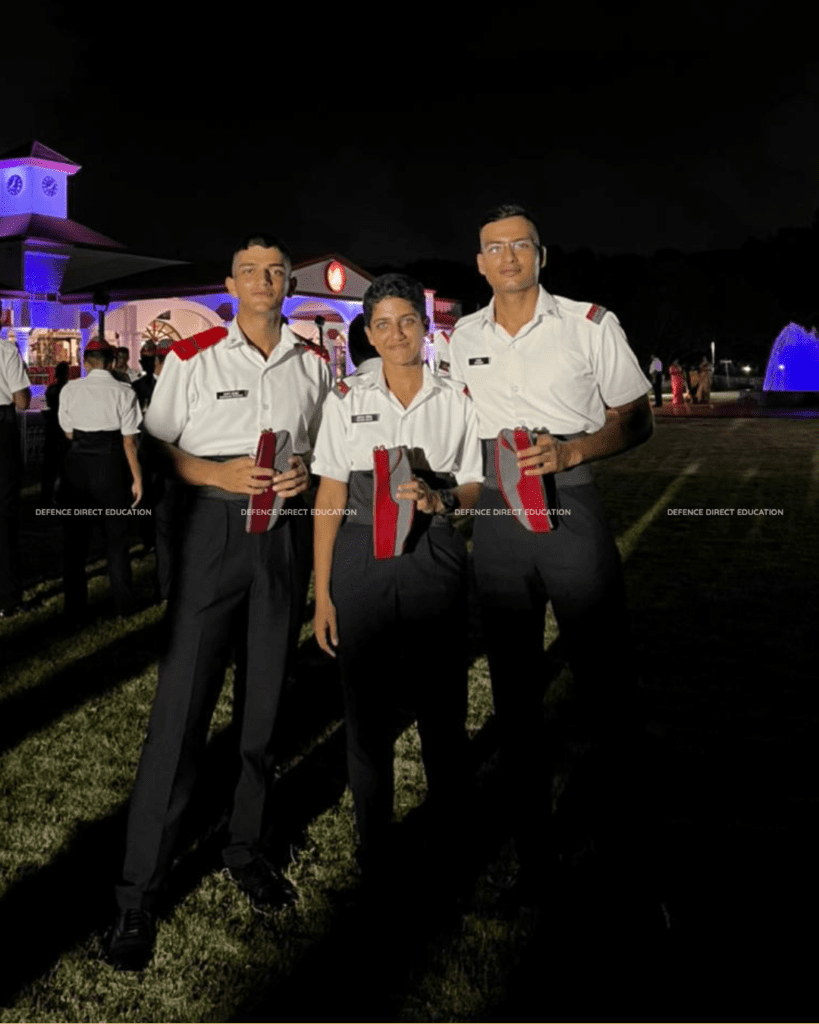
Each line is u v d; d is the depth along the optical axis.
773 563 7.65
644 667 5.17
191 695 2.91
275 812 3.61
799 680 4.95
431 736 3.03
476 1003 2.58
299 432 3.07
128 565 6.12
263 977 2.69
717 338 65.00
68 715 4.51
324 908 3.00
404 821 3.52
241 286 2.94
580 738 4.25
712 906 2.99
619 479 12.81
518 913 2.97
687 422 23.31
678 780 3.83
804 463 14.48
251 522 2.84
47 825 3.49
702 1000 2.58
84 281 30.09
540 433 2.79
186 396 2.96
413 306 2.82
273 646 3.02
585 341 2.81
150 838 2.85
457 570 2.93
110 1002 2.58
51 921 2.94
